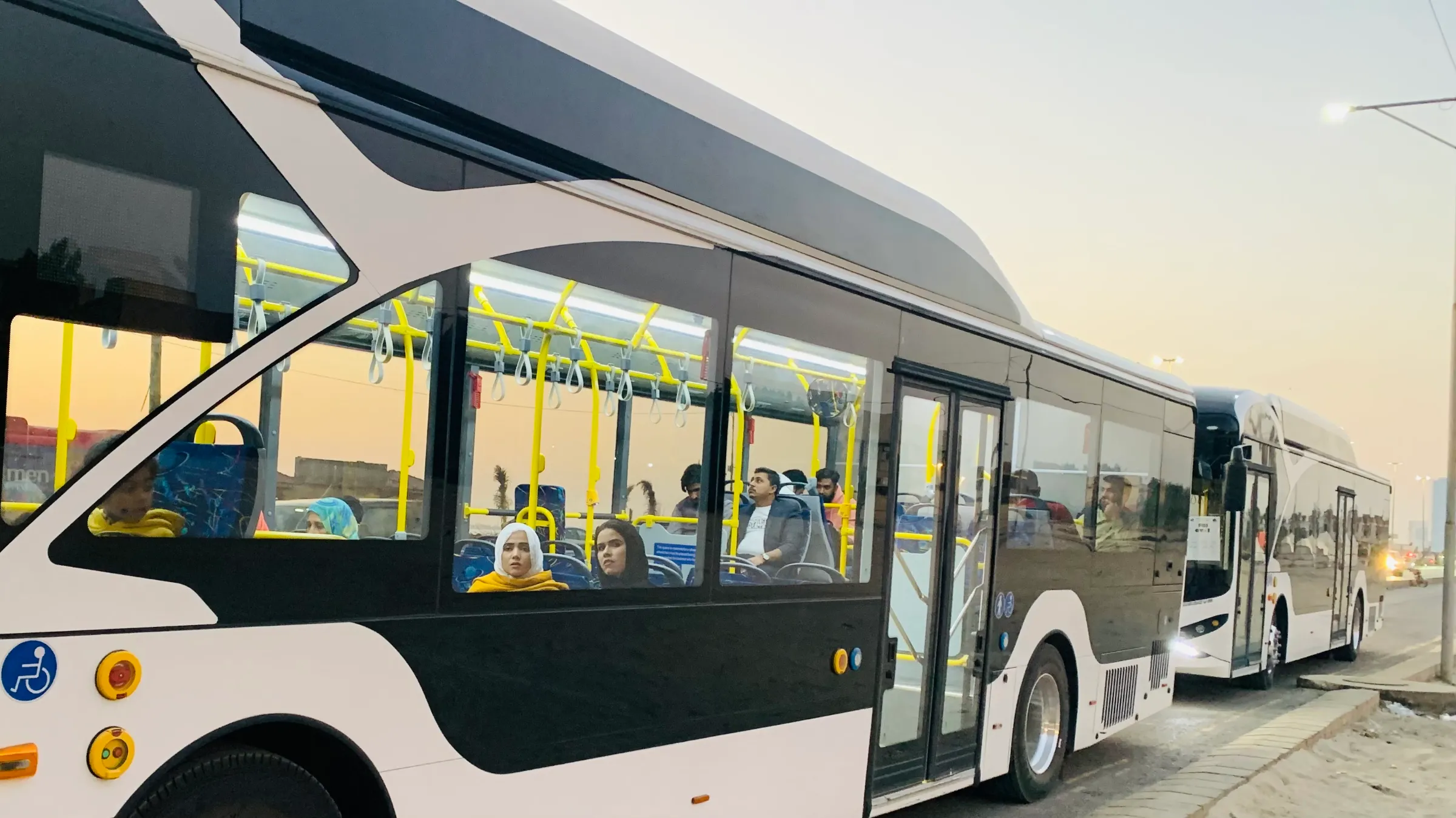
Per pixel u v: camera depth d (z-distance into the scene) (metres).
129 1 2.93
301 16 3.29
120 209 2.88
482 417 3.78
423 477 3.57
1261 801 8.00
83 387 2.80
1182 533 10.20
